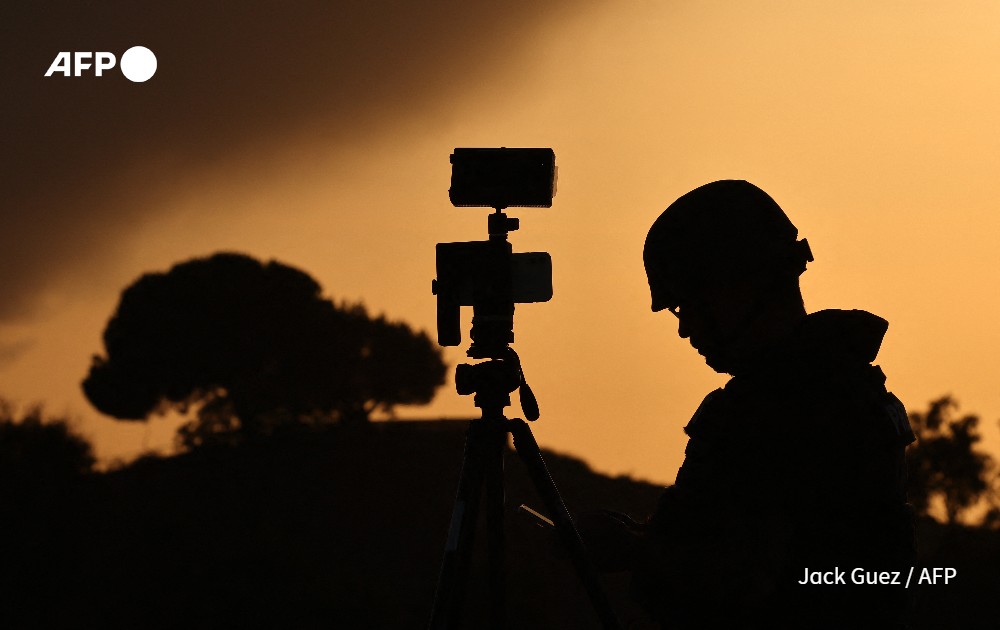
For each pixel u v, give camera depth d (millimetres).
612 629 8281
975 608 62312
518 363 9992
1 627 118750
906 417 7684
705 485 7219
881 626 7145
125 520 161625
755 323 7523
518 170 10008
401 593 141625
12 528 142000
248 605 122625
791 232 7684
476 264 9922
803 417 7062
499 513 9836
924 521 145875
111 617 120062
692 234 7539
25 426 173125
